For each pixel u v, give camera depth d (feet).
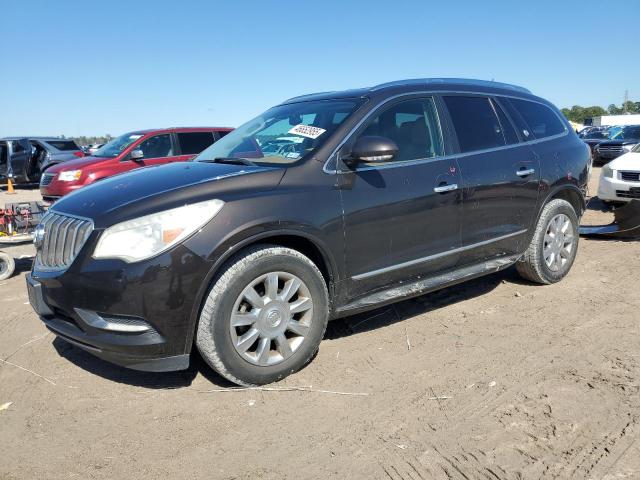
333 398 10.44
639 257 20.34
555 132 17.34
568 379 10.87
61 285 10.14
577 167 17.25
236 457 8.70
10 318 15.87
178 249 9.71
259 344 10.77
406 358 12.13
